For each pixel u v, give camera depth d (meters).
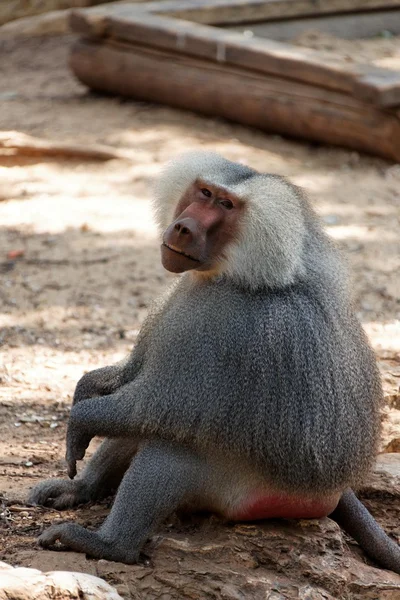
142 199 17.52
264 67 20.11
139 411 7.50
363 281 14.63
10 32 28.83
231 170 7.94
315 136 19.86
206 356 7.41
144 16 22.42
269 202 7.48
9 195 17.62
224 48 20.55
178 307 7.66
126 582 7.52
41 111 22.00
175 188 8.13
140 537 7.67
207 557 7.77
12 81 24.64
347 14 25.39
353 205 17.41
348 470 7.70
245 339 7.40
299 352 7.42
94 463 8.87
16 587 6.69
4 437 10.20
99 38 22.66
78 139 20.03
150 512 7.64
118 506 7.70
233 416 7.37
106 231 16.28
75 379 11.60
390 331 12.96
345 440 7.62
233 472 7.69
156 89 21.84
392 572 8.22
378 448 8.17
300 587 7.64
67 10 29.05
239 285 7.59
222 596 7.48
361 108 18.94
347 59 23.12
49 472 9.51
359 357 7.85
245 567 7.75
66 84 24.27
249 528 7.94
